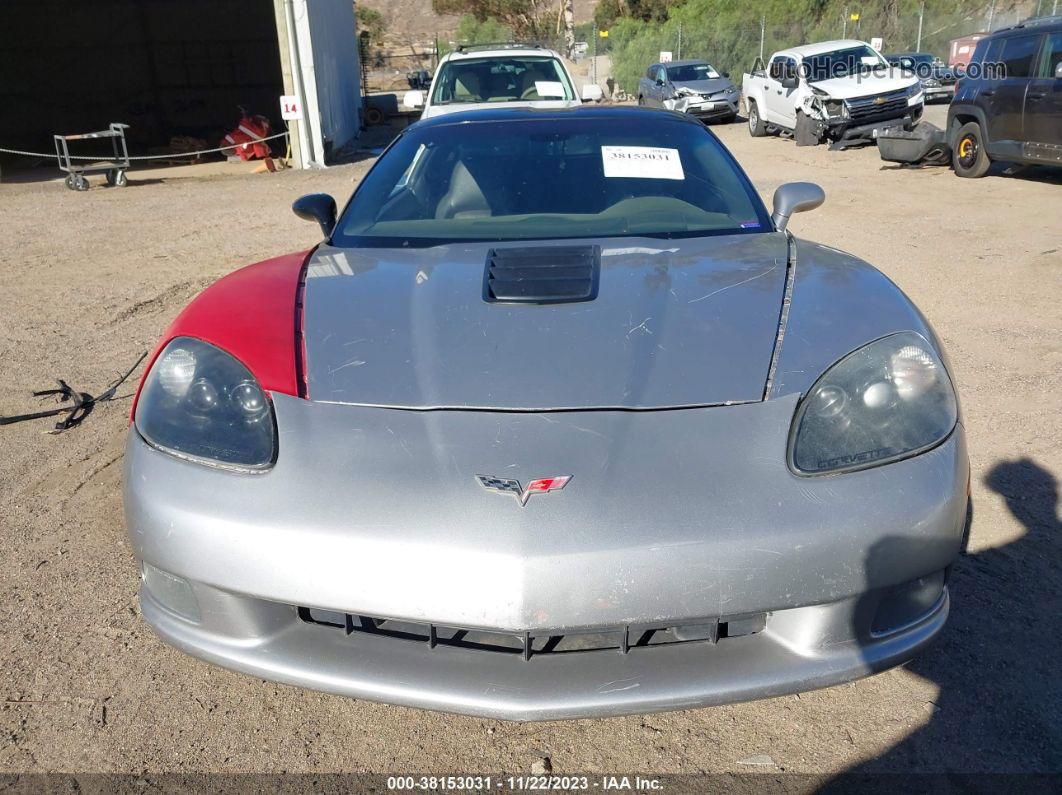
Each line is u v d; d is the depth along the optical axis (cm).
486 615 172
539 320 221
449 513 176
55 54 2170
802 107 1512
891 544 180
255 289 244
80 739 213
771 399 195
